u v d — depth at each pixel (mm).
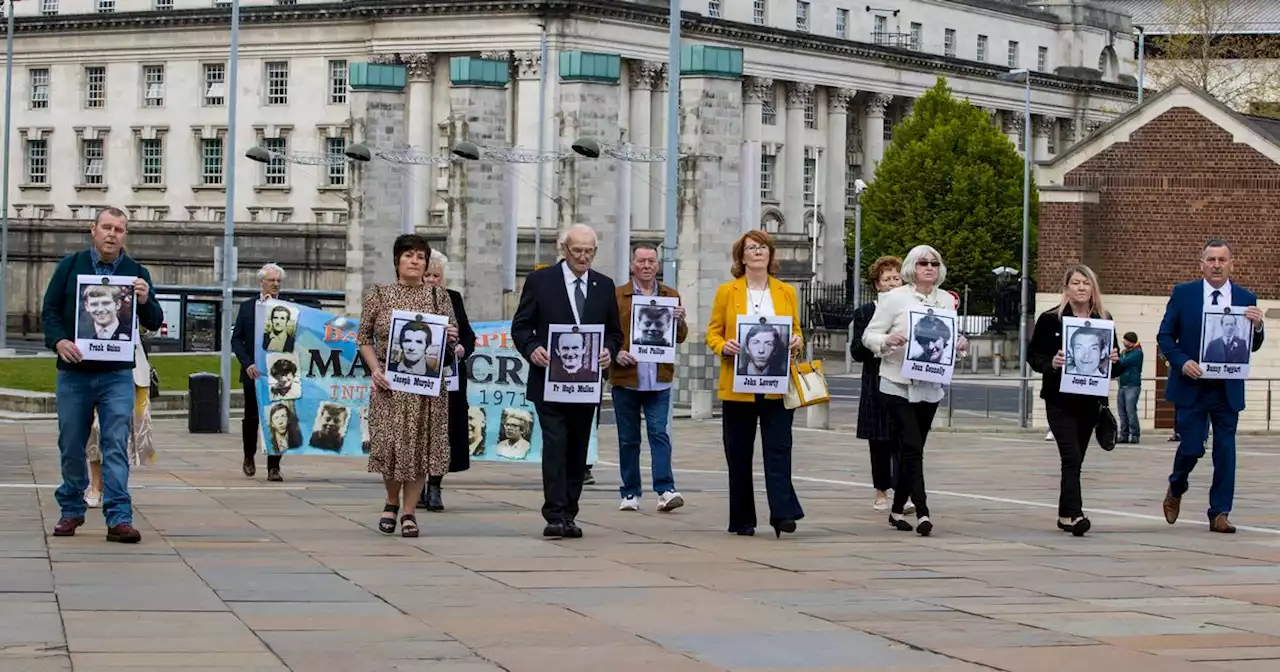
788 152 126750
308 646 12195
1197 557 17672
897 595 14812
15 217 122375
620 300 22688
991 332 100250
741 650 12297
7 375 56562
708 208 54500
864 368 22625
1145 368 51406
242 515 20938
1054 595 14914
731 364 19156
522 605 14078
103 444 17750
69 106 125188
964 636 12867
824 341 102125
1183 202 50938
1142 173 51375
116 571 15555
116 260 17891
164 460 30938
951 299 19797
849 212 133625
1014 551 18062
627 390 22266
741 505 19406
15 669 11211
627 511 22297
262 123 117938
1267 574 16359
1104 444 20000
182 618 13180
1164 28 157000
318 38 115812
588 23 108938
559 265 19047
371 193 67250
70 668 11266
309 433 26781
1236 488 27109
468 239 65188
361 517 20938
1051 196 51906
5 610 13352
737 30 120062
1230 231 50500
